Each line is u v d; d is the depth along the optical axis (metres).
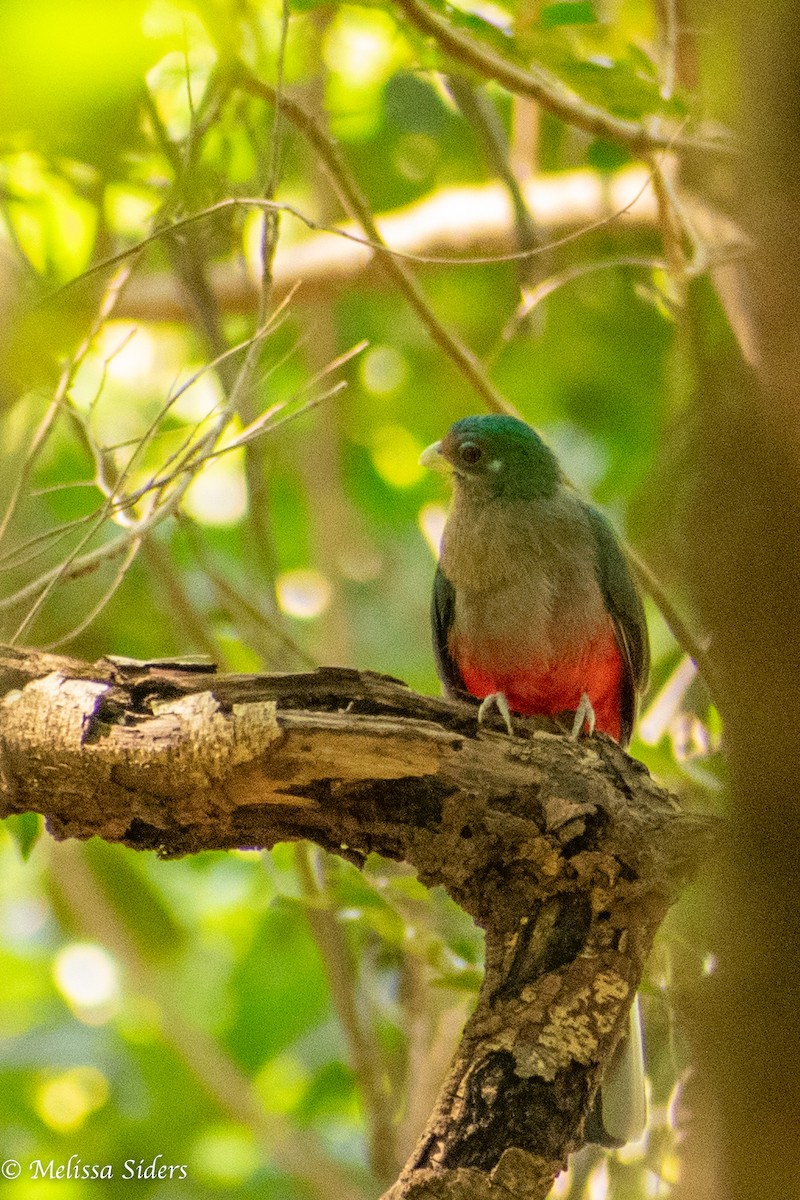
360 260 14.52
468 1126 6.07
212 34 7.33
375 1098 11.34
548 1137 6.07
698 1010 4.17
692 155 11.06
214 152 11.24
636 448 16.55
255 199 8.03
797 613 3.41
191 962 16.61
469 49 10.05
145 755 6.38
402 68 14.23
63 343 7.38
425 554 18.52
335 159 9.96
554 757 6.51
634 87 9.68
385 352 17.55
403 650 17.92
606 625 10.35
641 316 16.06
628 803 6.48
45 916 17.11
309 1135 14.10
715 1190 3.70
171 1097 15.05
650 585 9.55
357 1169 14.44
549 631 10.14
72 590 14.05
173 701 6.46
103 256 10.57
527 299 11.41
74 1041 15.59
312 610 16.69
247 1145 14.95
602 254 15.83
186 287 10.62
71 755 6.42
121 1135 15.05
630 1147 10.60
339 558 15.65
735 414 3.59
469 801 6.45
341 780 6.43
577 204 14.48
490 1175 5.97
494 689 10.45
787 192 3.45
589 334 16.41
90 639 14.20
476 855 6.53
